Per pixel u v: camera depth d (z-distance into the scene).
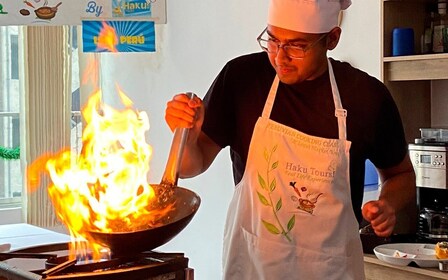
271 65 1.91
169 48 4.68
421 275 2.57
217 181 4.33
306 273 1.87
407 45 2.89
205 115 1.91
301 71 1.77
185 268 1.44
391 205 1.88
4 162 5.15
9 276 1.37
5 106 5.14
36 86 5.01
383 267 2.72
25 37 4.95
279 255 1.87
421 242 2.86
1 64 5.10
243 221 1.92
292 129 1.87
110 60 5.28
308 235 1.86
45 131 5.06
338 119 1.85
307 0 1.71
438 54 2.73
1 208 5.09
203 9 4.35
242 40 4.04
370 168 3.30
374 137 1.88
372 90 1.88
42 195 5.06
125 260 1.42
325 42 1.81
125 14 4.18
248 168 1.92
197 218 4.53
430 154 2.77
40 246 1.59
